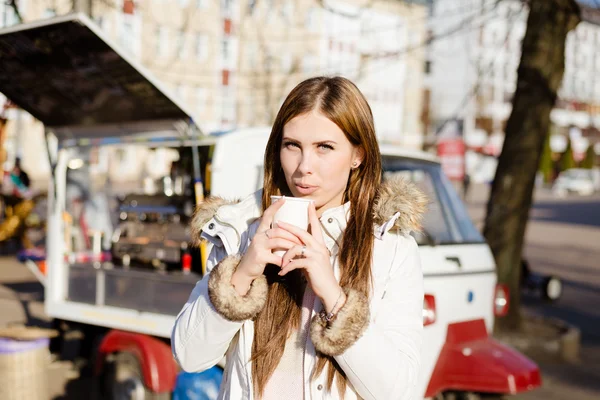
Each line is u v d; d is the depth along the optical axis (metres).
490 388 3.93
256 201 1.89
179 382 4.20
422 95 41.84
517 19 10.30
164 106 4.37
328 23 27.69
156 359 4.47
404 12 30.12
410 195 1.73
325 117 1.66
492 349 4.17
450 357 4.07
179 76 21.78
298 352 1.69
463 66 39.59
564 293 12.31
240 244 1.82
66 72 4.54
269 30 27.95
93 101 4.79
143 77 4.12
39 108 5.26
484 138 45.47
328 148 1.67
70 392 5.60
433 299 3.99
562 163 58.78
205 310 1.67
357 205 1.73
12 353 4.67
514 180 7.87
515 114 7.95
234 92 23.25
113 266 5.12
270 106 21.91
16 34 4.26
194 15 21.48
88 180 5.80
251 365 1.69
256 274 1.59
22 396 4.69
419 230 1.72
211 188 4.07
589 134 60.38
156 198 5.00
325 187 1.69
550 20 7.79
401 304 1.66
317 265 1.51
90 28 3.90
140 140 4.84
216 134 4.34
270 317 1.71
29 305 9.57
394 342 1.60
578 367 7.29
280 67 23.09
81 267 5.25
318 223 1.56
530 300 11.58
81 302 5.23
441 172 4.99
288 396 1.67
